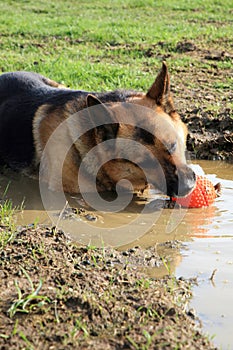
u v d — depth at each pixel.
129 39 16.16
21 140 7.91
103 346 4.20
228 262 5.66
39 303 4.62
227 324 4.62
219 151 9.15
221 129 9.61
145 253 5.80
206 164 8.88
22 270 5.18
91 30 17.34
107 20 19.41
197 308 4.83
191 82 12.16
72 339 4.26
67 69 12.55
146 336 4.26
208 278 5.34
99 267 5.38
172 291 5.03
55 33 17.11
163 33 16.64
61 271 5.21
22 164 7.96
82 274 5.17
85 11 21.84
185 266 5.56
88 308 4.62
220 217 6.86
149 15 20.83
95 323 4.47
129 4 23.14
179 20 19.61
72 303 4.69
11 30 17.45
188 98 11.08
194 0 23.20
